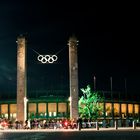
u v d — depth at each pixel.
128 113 104.94
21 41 74.94
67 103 92.19
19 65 74.44
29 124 68.19
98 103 98.12
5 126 68.38
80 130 59.50
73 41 75.31
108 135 41.94
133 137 36.94
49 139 34.69
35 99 92.25
